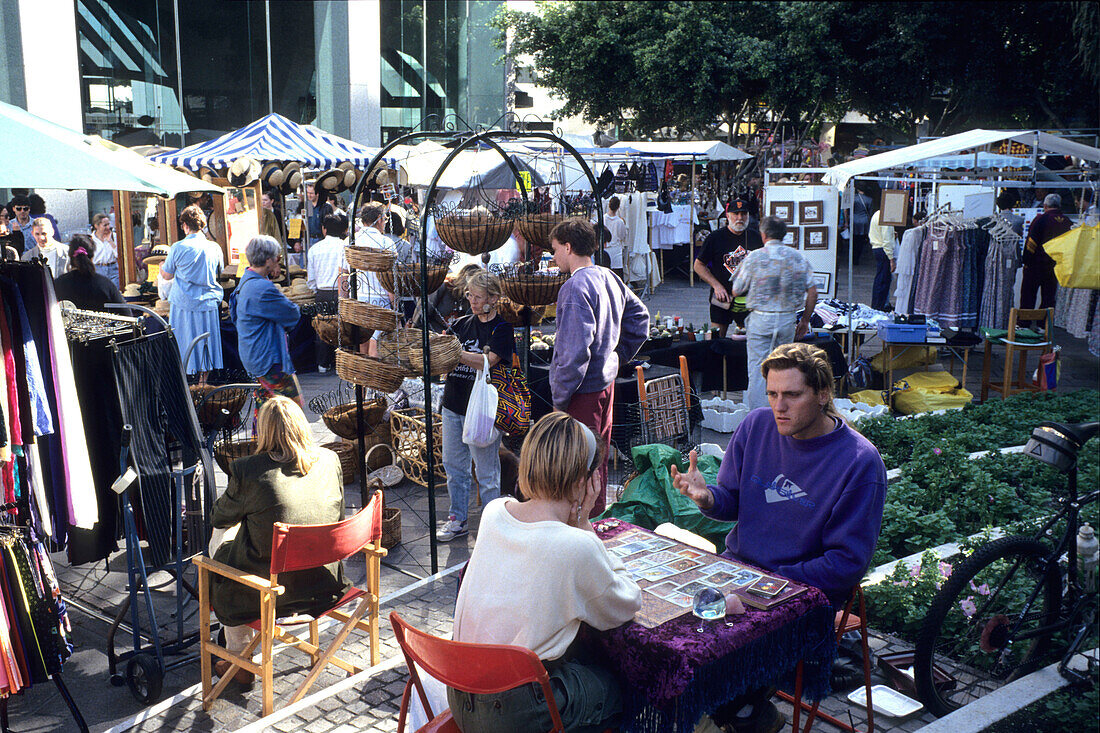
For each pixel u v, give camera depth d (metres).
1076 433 4.09
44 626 3.95
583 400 5.43
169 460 4.56
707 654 2.89
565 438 2.97
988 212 12.47
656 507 5.52
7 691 3.85
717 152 18.11
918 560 5.27
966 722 3.73
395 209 12.26
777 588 3.25
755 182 24.98
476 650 2.75
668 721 2.93
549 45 28.05
